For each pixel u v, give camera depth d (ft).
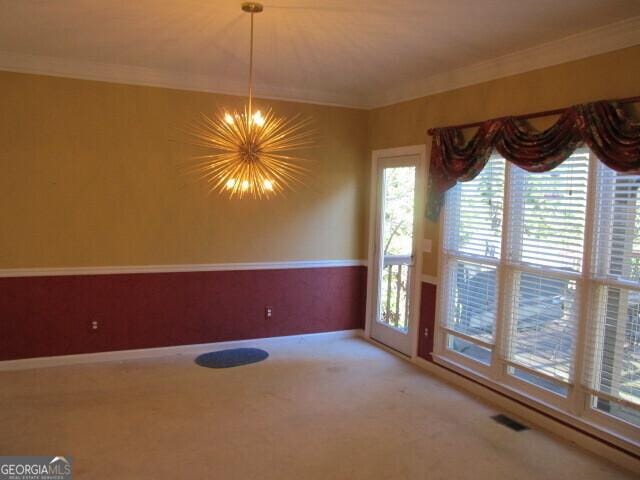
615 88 10.06
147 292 15.61
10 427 11.01
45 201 14.24
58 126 14.20
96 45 12.43
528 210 12.05
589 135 10.12
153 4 9.59
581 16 9.59
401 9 9.50
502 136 12.16
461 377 14.03
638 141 9.21
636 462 9.85
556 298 11.41
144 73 14.82
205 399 12.75
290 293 17.58
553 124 11.19
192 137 15.67
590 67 10.53
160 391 13.16
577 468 9.96
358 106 17.93
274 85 16.29
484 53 12.16
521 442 10.95
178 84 15.33
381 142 17.40
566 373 11.21
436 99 14.83
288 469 9.63
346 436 11.01
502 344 12.78
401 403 12.84
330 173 17.78
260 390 13.44
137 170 15.15
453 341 14.62
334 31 10.85
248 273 16.90
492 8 9.32
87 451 10.09
